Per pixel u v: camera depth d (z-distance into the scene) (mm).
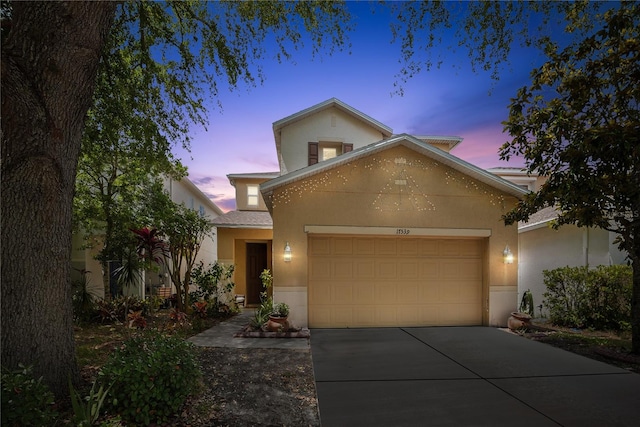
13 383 2963
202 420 3713
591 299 8672
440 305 9125
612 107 6250
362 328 8781
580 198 5828
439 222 8938
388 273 9023
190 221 9914
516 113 6809
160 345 4133
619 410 4070
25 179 3740
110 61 7281
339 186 8672
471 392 4629
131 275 9398
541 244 11547
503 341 7477
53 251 3904
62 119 3920
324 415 3918
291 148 13398
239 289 13531
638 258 6234
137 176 10180
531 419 3834
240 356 6172
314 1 6504
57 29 3752
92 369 4980
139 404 3447
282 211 8477
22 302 3715
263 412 3961
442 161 8922
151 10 7184
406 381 5031
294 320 8336
